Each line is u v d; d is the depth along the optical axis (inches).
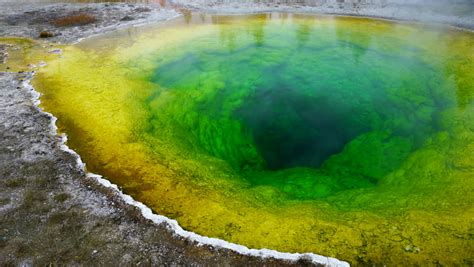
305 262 213.3
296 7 816.3
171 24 709.9
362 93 505.7
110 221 242.5
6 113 372.8
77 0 920.9
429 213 254.8
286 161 446.6
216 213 257.8
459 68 495.2
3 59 522.9
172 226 237.9
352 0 853.8
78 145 330.3
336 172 396.2
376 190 311.9
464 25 660.1
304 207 275.7
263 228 244.2
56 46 585.6
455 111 399.5
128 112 389.7
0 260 214.2
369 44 602.2
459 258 216.8
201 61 555.8
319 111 500.7
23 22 722.8
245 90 506.9
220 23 712.4
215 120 446.0
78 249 221.5
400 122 434.6
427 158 334.6
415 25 678.5
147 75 498.3
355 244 230.1
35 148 318.0
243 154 424.2
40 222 240.4
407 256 219.8
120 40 617.6
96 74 480.1
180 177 297.1
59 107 391.2
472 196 269.4
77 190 270.2
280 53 587.2
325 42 619.8
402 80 500.4
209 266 212.4
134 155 320.8
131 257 216.7
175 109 428.1
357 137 449.7
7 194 264.5
